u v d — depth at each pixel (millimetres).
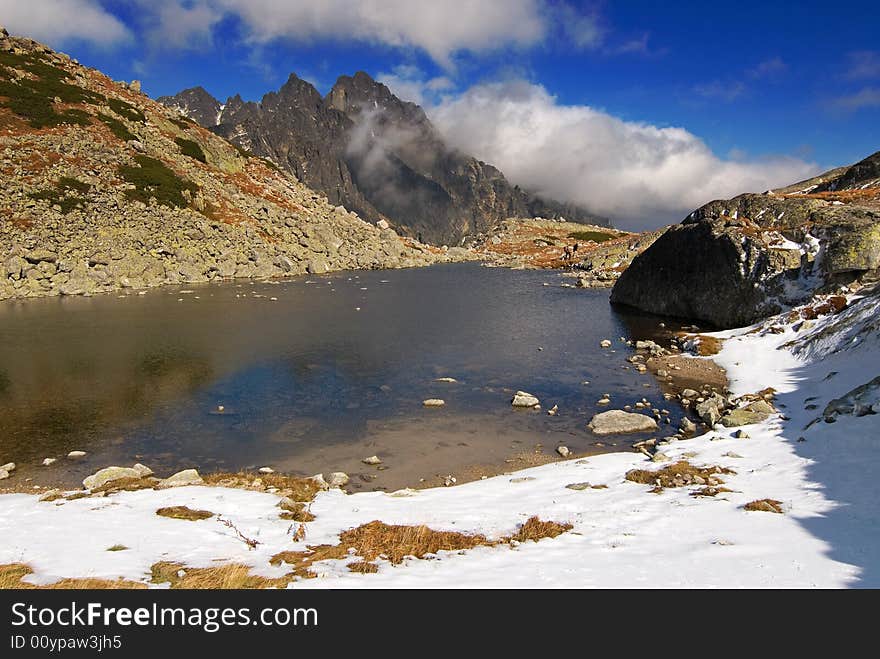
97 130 89250
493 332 46031
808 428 19812
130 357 36438
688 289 50250
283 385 31188
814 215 44438
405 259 117688
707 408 25359
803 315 35781
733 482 16234
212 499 16547
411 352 39000
